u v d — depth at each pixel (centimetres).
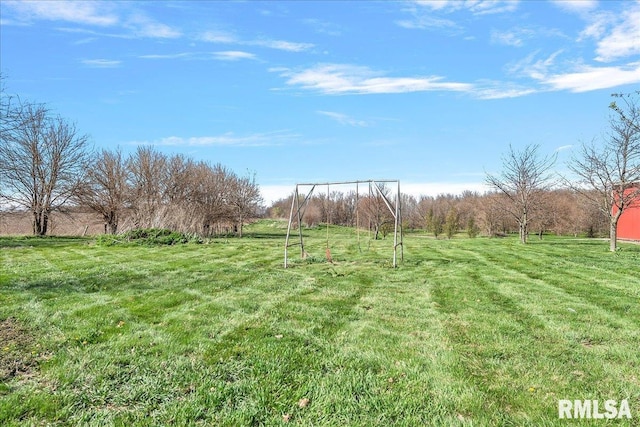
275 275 927
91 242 1730
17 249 1455
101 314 566
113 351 425
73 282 809
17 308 593
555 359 407
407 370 378
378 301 667
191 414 300
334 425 287
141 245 1614
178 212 1991
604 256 1291
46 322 525
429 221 3688
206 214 2492
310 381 354
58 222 2995
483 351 429
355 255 1344
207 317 558
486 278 890
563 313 582
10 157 2311
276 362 396
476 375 369
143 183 2959
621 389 340
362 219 2953
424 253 1424
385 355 417
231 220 3000
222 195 3008
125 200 2859
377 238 2436
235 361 399
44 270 958
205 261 1162
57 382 354
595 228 2959
